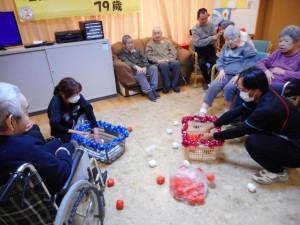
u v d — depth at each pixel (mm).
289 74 2137
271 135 1614
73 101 1841
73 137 1913
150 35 3859
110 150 1918
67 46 2814
